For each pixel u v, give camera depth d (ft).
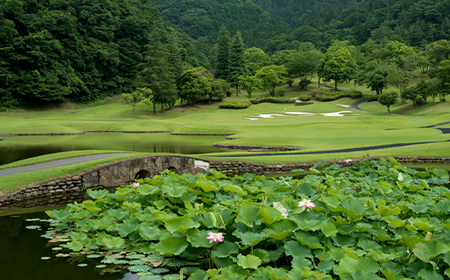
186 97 224.53
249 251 15.23
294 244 14.29
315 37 504.02
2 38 210.59
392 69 222.69
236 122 147.02
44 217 27.48
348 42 446.60
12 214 28.68
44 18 233.96
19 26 238.68
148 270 15.85
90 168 42.09
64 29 244.83
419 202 20.17
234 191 21.35
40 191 37.58
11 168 43.96
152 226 17.85
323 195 20.72
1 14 217.97
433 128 103.30
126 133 128.16
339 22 547.90
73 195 37.70
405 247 14.85
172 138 105.09
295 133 100.63
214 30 624.18
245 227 15.65
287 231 14.10
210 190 21.56
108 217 20.38
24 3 250.57
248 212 16.07
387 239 15.34
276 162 53.57
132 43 295.07
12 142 89.81
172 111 212.23
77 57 249.34
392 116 162.91
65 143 87.30
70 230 22.80
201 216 16.80
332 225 15.24
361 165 37.27
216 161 51.75
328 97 249.14
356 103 232.94
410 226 15.16
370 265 12.07
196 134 118.93
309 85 331.16
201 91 221.46
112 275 15.48
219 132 118.42
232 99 262.47
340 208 17.01
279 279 11.57
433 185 32.50
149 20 325.21
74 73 242.78
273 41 528.63
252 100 245.24
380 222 17.58
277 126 120.98
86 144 84.79
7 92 206.90
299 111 208.03
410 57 270.67
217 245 14.71
